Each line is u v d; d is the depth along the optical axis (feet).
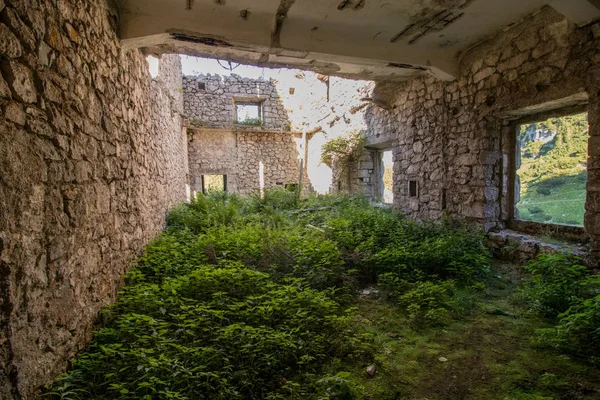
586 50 10.46
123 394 5.46
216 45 12.66
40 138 5.59
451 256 12.67
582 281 9.50
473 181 15.78
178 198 27.58
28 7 5.33
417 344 8.38
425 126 19.38
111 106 9.46
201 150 40.32
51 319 5.71
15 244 4.81
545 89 11.93
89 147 7.70
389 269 12.58
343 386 6.46
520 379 6.91
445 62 15.78
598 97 10.18
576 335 7.89
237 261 11.75
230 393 5.90
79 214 6.99
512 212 15.38
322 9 11.68
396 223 17.83
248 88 41.42
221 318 7.71
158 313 8.01
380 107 25.11
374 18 12.35
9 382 4.55
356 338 8.13
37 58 5.56
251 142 42.19
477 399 6.38
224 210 21.52
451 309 10.21
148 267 11.33
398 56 14.93
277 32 12.80
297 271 11.70
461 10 11.87
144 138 13.80
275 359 6.91
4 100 4.67
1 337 4.43
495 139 15.17
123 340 6.93
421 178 19.97
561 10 10.11
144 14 10.98
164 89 20.67
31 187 5.26
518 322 9.41
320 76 36.52
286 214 23.09
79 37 7.38
